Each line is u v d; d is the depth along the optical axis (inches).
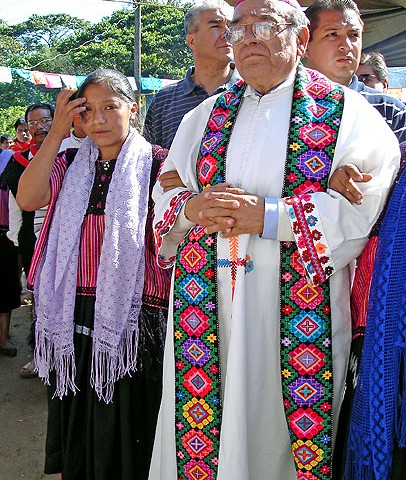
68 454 95.3
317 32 98.6
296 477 79.1
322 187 73.0
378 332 64.2
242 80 82.0
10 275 174.9
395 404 63.5
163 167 86.5
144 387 94.6
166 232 79.7
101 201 94.7
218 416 77.7
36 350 95.0
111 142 94.7
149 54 1179.3
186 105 123.5
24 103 1088.8
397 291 64.1
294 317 73.5
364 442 65.3
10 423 138.9
